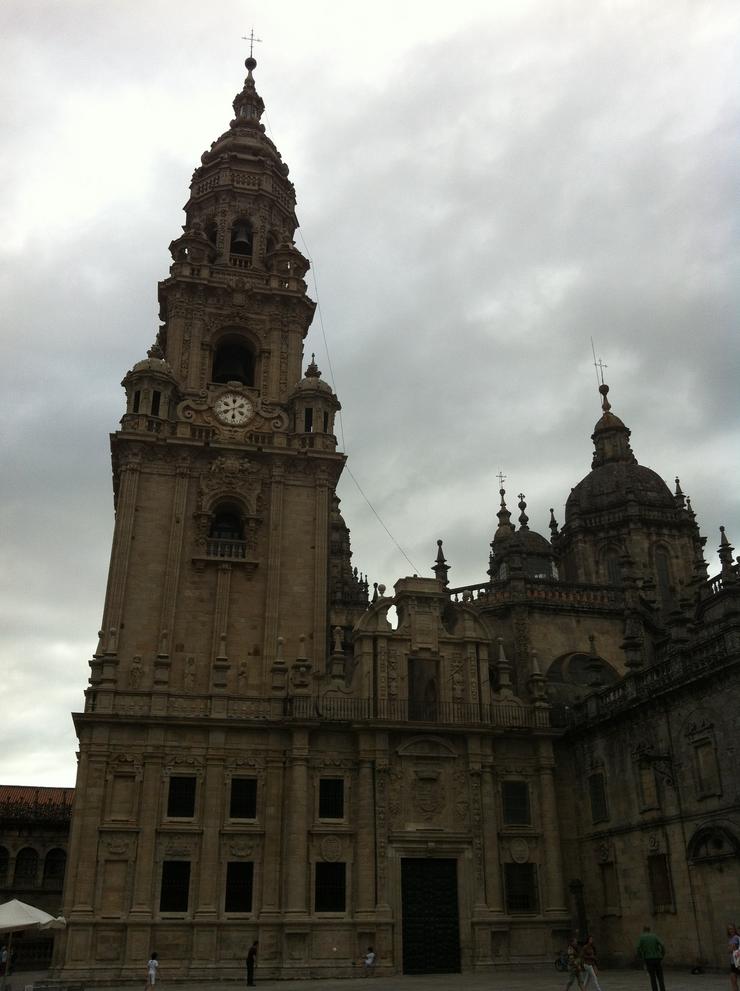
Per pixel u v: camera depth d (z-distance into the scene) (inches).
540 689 1831.9
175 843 1582.2
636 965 1509.6
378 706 1738.4
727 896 1296.8
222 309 2138.3
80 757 1608.0
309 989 1283.2
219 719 1663.4
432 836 1656.0
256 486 1936.5
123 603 1765.5
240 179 2372.0
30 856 2343.8
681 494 2605.8
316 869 1604.3
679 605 2034.9
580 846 1740.9
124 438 1884.8
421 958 1576.0
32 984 1396.4
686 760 1428.4
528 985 1272.1
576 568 2524.6
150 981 1299.2
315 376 2106.3
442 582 2050.9
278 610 1833.2
